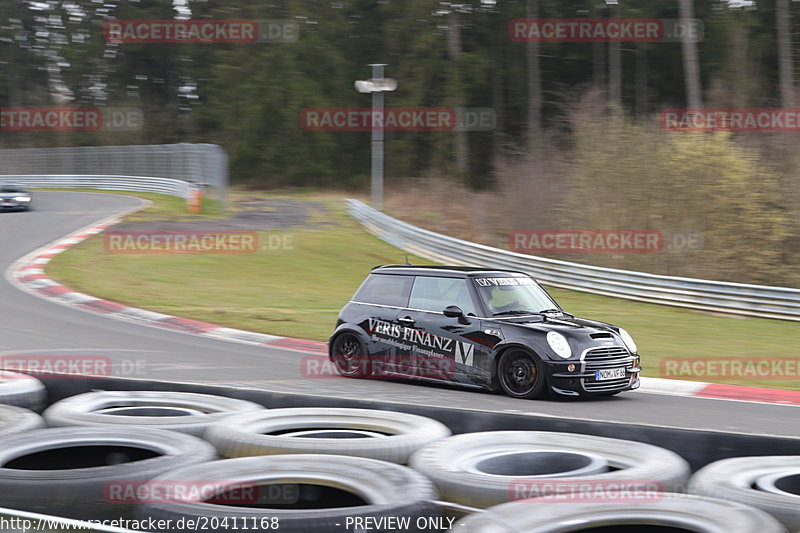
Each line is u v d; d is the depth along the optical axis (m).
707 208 94.25
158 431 12.61
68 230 101.31
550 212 111.31
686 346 51.00
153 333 47.16
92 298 59.97
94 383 16.41
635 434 12.71
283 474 10.37
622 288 75.12
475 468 11.29
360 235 110.25
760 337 56.19
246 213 129.50
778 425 27.45
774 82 189.00
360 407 14.86
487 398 30.44
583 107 110.19
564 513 9.06
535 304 33.84
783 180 95.69
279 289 72.25
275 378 34.06
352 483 10.10
